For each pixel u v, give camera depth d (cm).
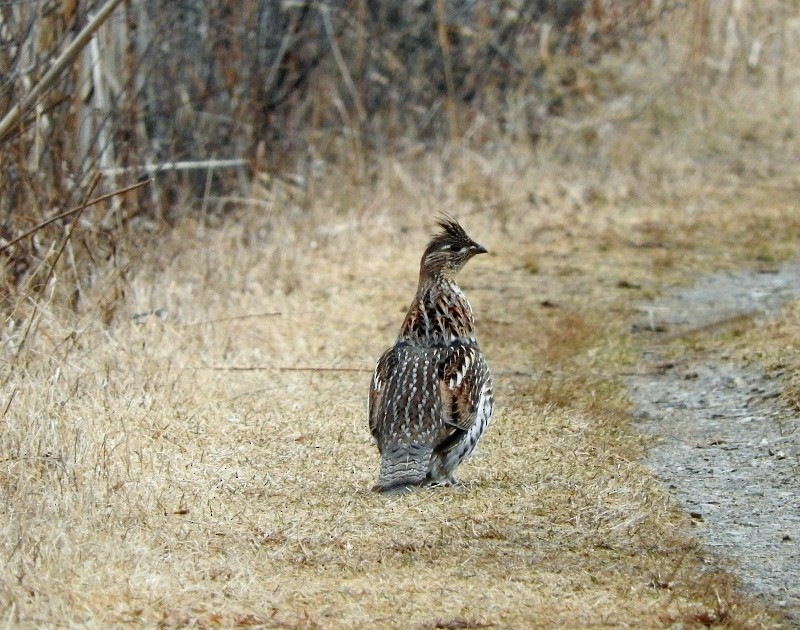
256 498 1175
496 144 2884
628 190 2822
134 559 1014
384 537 1095
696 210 2677
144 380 1456
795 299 1967
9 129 1459
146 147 2106
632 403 1529
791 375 1575
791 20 3838
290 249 2155
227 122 2352
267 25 2448
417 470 1141
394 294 2008
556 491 1218
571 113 3145
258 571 1019
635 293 2064
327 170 2541
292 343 1714
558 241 2420
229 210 2309
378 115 2669
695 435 1420
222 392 1477
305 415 1423
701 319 1900
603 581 1028
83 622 905
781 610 986
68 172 1762
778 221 2581
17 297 1533
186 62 2286
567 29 3181
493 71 2980
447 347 1206
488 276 2169
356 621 936
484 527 1121
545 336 1800
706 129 3312
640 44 3406
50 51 1686
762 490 1252
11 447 1203
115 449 1252
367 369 1614
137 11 2114
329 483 1224
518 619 951
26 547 998
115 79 2014
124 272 1702
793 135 3356
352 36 2638
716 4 3628
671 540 1116
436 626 933
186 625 917
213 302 1827
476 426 1195
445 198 2577
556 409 1478
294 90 2498
